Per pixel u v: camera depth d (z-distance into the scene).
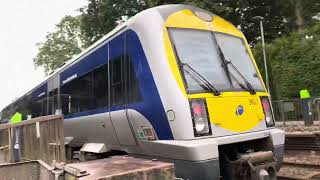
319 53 19.31
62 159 5.30
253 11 26.36
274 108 16.09
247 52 7.29
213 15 7.18
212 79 6.24
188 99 5.73
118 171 4.06
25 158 6.64
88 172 4.16
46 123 5.86
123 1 25.86
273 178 6.12
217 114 5.95
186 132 5.61
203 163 5.42
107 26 26.66
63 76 11.12
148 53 6.30
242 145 6.56
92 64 8.67
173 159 5.79
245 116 6.35
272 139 6.55
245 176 5.99
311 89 19.33
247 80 6.80
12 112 19.33
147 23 6.43
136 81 6.58
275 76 20.94
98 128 8.30
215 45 6.71
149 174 4.07
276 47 21.53
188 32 6.48
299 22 23.72
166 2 20.62
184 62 6.11
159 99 5.98
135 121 6.64
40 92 14.01
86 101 9.02
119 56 7.26
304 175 8.05
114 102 7.44
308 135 10.67
